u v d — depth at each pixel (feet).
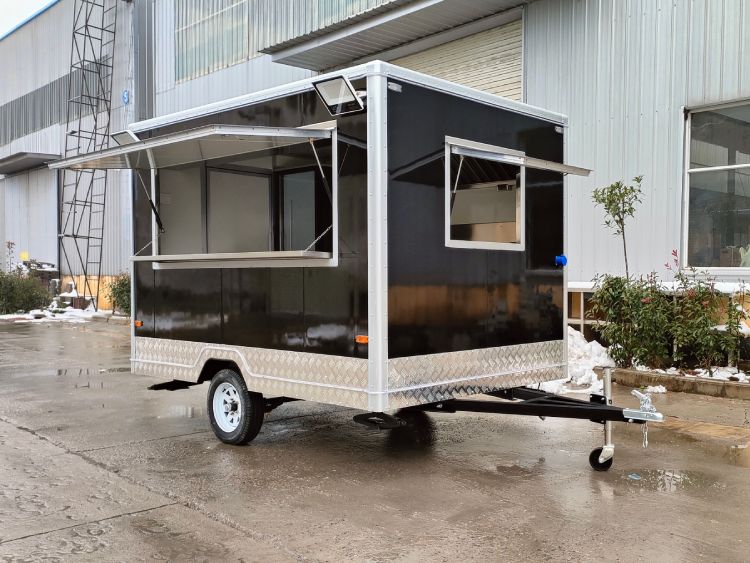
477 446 19.61
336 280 17.02
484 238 20.53
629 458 18.26
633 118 31.09
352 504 14.92
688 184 29.55
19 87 94.68
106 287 73.82
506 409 17.47
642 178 30.71
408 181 16.79
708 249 29.14
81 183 79.66
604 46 32.09
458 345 17.90
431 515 14.23
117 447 19.80
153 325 22.57
